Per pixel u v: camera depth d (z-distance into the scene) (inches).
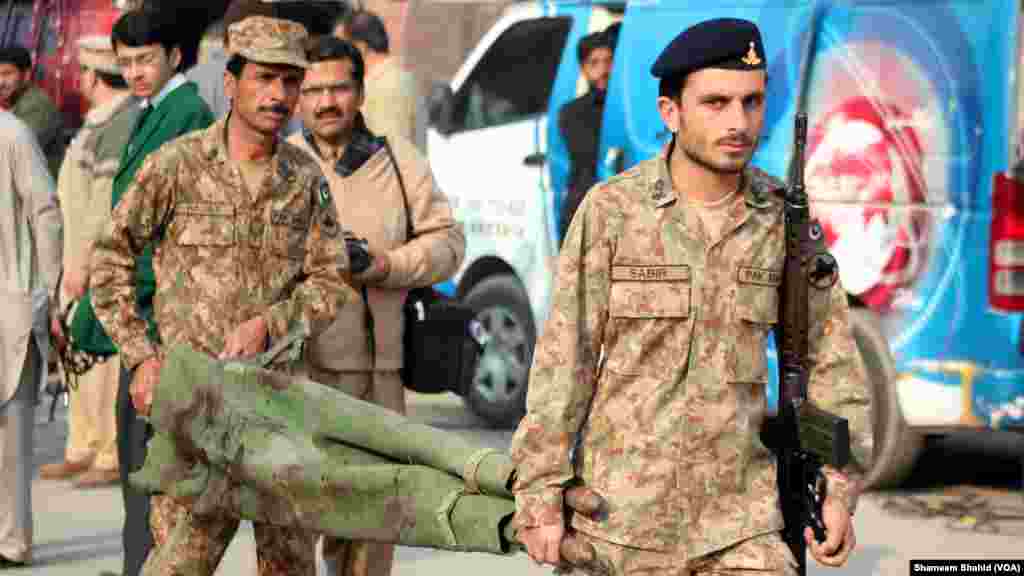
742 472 192.1
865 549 399.2
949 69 449.7
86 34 704.4
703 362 190.5
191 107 335.6
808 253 191.9
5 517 375.6
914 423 453.1
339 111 309.9
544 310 553.0
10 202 368.2
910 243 453.1
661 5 522.6
